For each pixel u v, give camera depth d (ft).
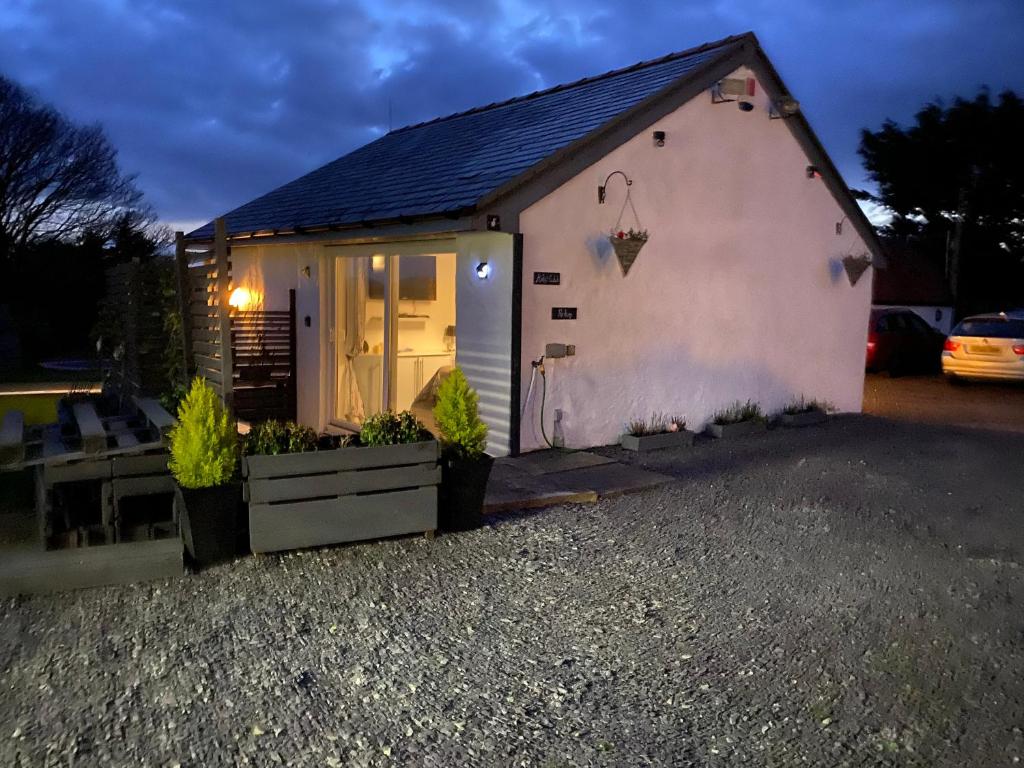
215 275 22.85
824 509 23.63
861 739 12.01
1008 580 18.19
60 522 20.44
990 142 108.99
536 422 29.63
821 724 12.41
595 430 31.48
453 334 37.88
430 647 14.87
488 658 14.49
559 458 28.91
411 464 19.85
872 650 14.80
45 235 119.44
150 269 26.16
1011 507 24.17
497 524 21.76
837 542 20.80
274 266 41.91
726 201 34.78
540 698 13.19
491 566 18.79
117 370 29.55
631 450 31.27
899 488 26.18
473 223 27.17
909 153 114.01
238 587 17.15
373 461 19.35
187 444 17.84
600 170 30.19
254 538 18.44
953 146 110.83
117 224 121.80
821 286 39.63
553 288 29.40
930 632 15.53
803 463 29.45
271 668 13.91
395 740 11.90
